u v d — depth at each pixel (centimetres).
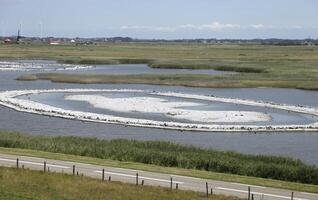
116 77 15300
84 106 10038
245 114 9300
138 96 11638
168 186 3966
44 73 16762
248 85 14238
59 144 5756
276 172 4797
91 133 7544
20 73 17438
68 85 13988
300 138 7431
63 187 3819
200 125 8138
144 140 6675
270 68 18412
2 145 5697
